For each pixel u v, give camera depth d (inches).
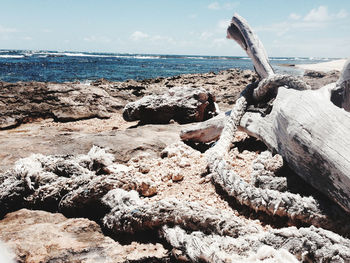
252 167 139.5
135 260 96.9
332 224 96.4
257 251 85.3
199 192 137.9
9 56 3513.8
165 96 330.6
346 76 129.5
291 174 128.5
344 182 96.3
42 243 104.5
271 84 174.7
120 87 610.5
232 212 118.6
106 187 127.3
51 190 135.4
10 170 149.1
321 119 109.5
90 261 96.6
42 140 233.6
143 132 259.4
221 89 736.3
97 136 238.4
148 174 161.9
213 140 216.1
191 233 98.1
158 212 106.0
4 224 120.3
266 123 159.5
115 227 111.3
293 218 101.7
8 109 348.2
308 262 83.4
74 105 383.6
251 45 215.6
